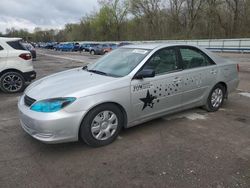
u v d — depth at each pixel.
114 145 4.08
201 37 42.84
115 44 37.22
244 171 3.32
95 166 3.49
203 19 43.59
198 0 43.94
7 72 8.02
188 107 5.16
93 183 3.12
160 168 3.41
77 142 4.18
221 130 4.66
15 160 3.66
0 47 7.91
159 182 3.12
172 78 4.68
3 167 3.48
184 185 3.05
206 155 3.74
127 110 4.18
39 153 3.86
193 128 4.75
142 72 4.23
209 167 3.42
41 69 14.42
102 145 4.04
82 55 32.38
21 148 4.02
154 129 4.69
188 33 45.66
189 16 46.56
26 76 8.30
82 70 5.03
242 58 21.06
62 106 3.62
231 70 5.89
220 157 3.68
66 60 21.94
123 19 64.88
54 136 3.61
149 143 4.14
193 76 5.04
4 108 6.26
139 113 4.36
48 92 3.85
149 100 4.42
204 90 5.34
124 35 65.06
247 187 3.00
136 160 3.62
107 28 67.12
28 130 3.85
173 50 4.86
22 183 3.13
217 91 5.67
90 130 3.87
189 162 3.55
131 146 4.04
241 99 6.79
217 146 4.03
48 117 3.56
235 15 38.53
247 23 37.09
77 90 3.77
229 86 5.88
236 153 3.80
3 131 4.69
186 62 5.02
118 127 4.18
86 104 3.73
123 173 3.31
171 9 49.91
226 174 3.26
